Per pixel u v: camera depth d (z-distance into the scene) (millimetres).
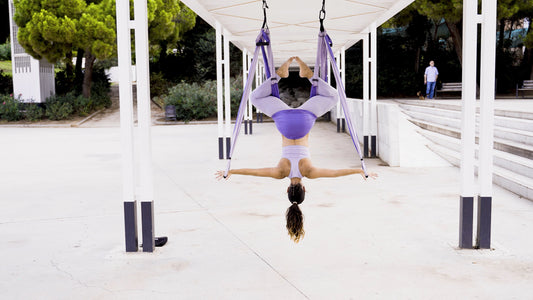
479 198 5660
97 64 35469
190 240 6223
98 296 4492
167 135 21562
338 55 24578
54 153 15609
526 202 7910
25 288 4711
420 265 5164
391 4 9547
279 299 4344
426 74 25812
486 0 5438
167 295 4484
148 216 5742
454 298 4320
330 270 5047
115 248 5965
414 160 12125
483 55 5527
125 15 5637
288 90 36062
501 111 12961
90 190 9695
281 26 11984
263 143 17484
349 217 7184
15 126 27406
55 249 5953
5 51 43375
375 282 4711
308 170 4699
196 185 10016
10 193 9438
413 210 7551
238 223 6996
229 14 10383
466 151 5641
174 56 38000
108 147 17203
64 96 30719
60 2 26406
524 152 9688
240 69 36750
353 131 5047
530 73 32406
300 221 4664
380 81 34688
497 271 4965
